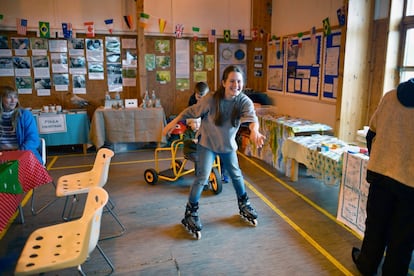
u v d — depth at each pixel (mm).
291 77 5629
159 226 2967
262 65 6438
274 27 6152
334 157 3072
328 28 4543
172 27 6016
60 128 5238
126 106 5504
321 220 3062
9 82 5480
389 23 3719
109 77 5891
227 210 3271
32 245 1853
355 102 4160
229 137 2695
